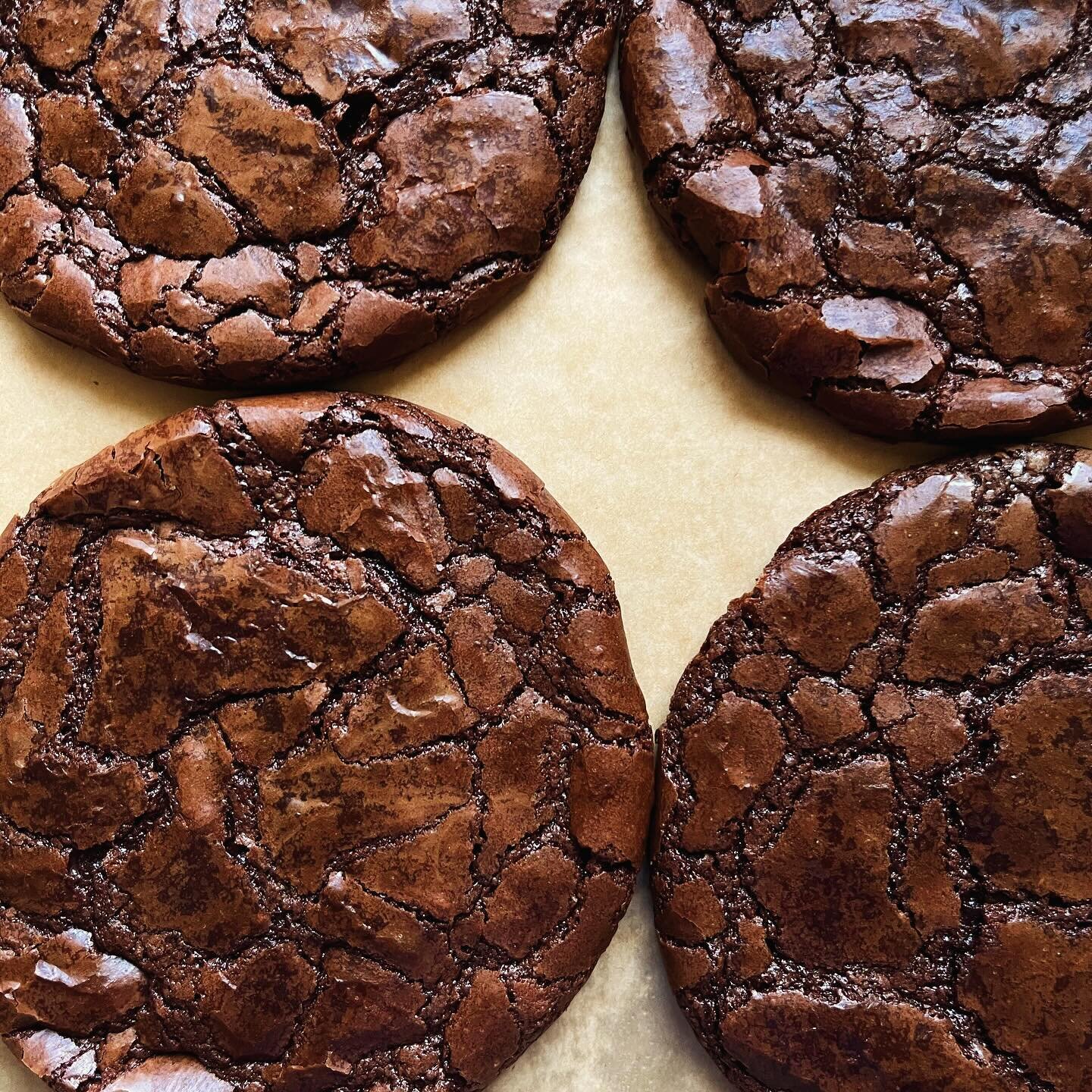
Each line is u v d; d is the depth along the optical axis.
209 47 0.24
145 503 0.24
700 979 0.24
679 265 0.26
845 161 0.25
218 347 0.24
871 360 0.25
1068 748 0.24
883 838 0.24
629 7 0.25
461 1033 0.24
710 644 0.25
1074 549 0.24
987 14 0.24
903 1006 0.24
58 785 0.24
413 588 0.24
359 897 0.24
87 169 0.25
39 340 0.26
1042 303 0.24
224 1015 0.24
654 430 0.26
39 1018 0.24
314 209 0.24
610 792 0.24
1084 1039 0.24
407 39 0.24
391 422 0.24
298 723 0.24
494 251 0.25
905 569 0.24
